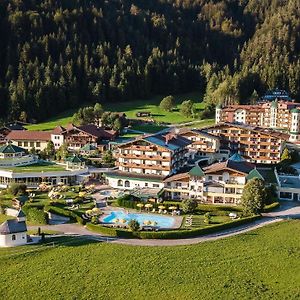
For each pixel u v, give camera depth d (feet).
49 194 424.05
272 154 581.12
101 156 581.94
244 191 380.99
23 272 282.15
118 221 360.69
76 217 368.68
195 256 301.02
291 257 298.97
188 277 275.18
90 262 293.02
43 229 350.02
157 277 275.18
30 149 631.15
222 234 338.95
